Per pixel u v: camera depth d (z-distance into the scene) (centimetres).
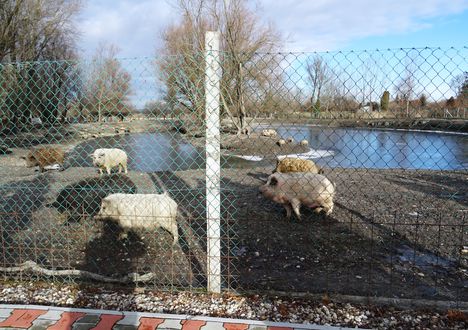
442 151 1802
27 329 305
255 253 521
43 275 418
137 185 1035
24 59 2781
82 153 1845
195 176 1177
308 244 559
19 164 1435
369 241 571
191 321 316
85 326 309
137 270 451
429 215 720
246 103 894
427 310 339
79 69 598
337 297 361
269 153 1727
